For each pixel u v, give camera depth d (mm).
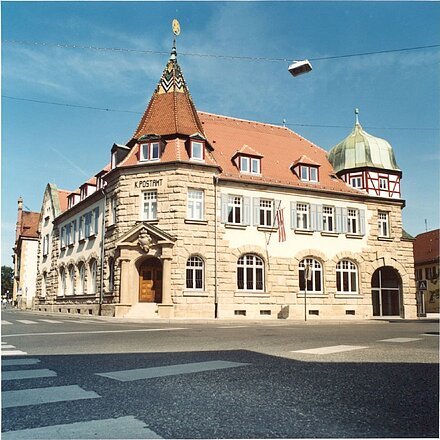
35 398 5598
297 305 31094
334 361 8484
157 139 29734
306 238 32125
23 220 69000
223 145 33656
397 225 35531
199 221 28828
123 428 4496
